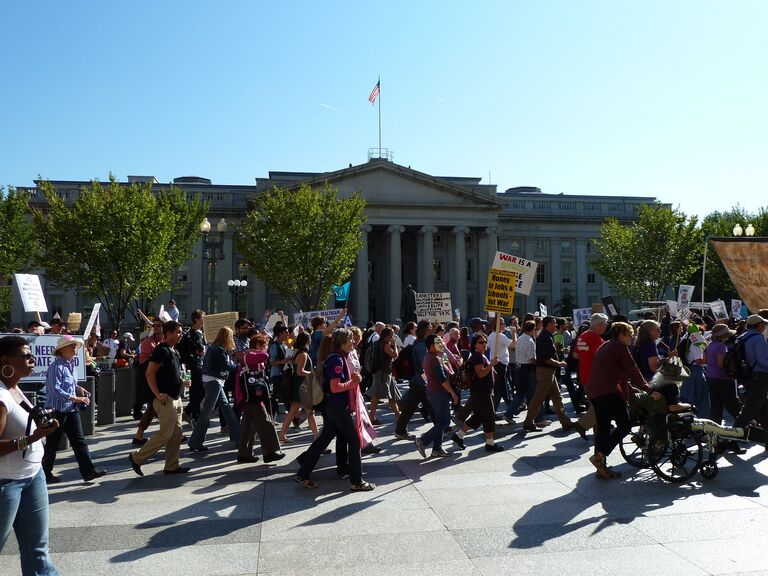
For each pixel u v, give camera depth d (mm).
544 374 12719
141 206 40906
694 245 58562
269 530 6703
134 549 6164
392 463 10031
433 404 10484
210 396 11188
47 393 8805
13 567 5754
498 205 68688
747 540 6219
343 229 47531
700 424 8609
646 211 59594
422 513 7250
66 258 40562
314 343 14461
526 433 12711
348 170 66250
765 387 9953
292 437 12797
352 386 8352
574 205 77312
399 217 67125
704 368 13789
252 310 68125
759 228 60688
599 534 6453
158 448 9336
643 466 9453
